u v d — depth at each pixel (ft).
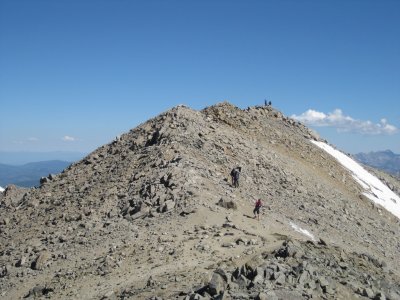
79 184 171.01
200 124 195.42
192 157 158.20
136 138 192.03
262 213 136.36
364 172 296.92
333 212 179.42
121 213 129.49
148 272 88.12
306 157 242.17
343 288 65.67
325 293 62.44
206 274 77.41
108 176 162.71
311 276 64.80
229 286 61.26
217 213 120.67
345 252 88.17
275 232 121.08
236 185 149.38
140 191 137.28
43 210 158.10
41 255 110.11
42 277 101.45
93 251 108.37
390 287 74.59
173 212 122.01
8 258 119.14
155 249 100.48
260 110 292.20
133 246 105.40
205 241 101.96
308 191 187.21
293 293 58.75
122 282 85.66
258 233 113.60
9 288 99.96
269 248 96.37
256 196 152.35
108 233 117.08
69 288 90.58
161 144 170.50
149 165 154.40
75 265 102.73
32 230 139.03
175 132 179.93
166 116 200.34
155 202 128.57
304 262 67.56
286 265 67.56
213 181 145.07
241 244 100.58
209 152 170.50
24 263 111.45
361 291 66.28
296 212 157.38
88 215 134.21
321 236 141.59
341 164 277.85
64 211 145.48
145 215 124.26
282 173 189.37
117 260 98.78
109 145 204.64
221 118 226.79
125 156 178.60
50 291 92.27
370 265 85.76
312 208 170.60
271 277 62.54
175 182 135.23
